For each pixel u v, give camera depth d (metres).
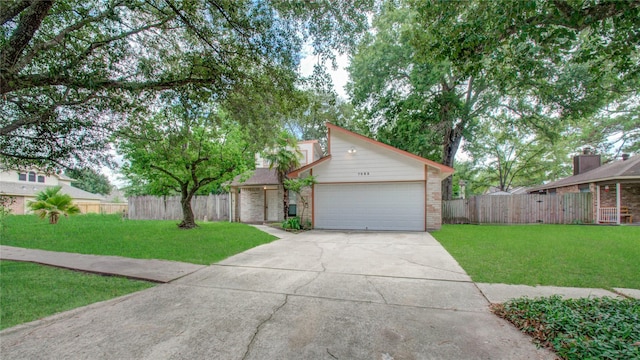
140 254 6.54
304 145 17.16
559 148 23.20
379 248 7.39
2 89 3.83
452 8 4.65
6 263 5.73
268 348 2.51
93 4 4.47
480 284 4.27
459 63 4.96
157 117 6.68
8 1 3.44
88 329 2.88
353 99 17.77
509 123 17.14
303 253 6.75
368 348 2.50
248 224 14.16
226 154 10.80
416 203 11.41
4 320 3.09
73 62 4.41
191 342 2.62
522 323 2.87
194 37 5.29
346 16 5.23
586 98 11.98
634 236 8.98
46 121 4.87
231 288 4.21
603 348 2.22
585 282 4.23
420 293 3.93
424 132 15.52
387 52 15.52
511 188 33.78
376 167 11.68
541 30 3.99
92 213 20.00
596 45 4.45
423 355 2.38
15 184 21.64
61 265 5.50
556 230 11.12
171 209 16.95
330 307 3.45
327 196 12.22
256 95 6.15
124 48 5.06
